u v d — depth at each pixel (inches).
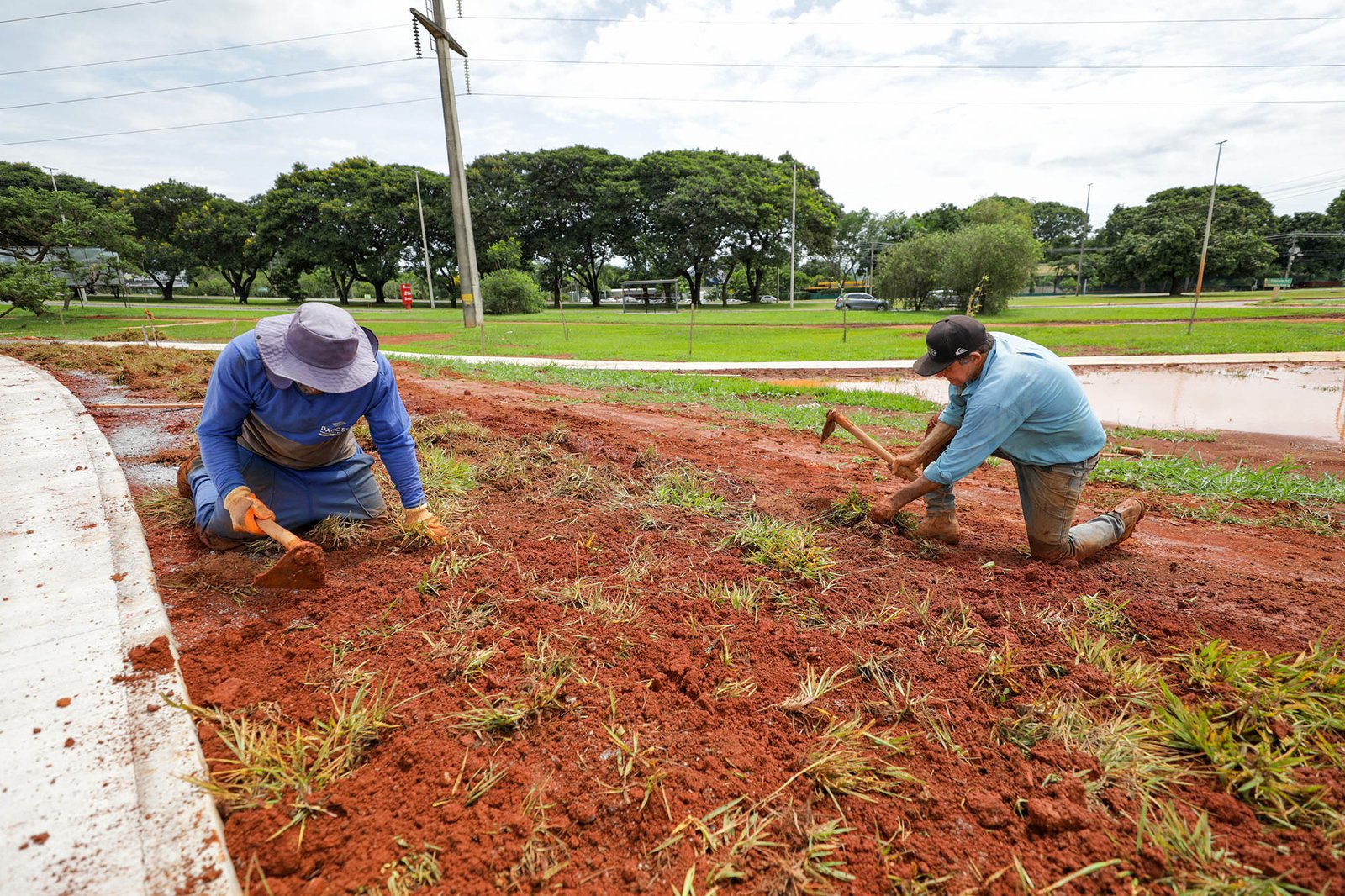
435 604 102.3
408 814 64.5
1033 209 3326.8
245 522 101.0
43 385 245.4
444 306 1812.3
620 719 78.5
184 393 255.0
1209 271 2324.1
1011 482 201.5
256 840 61.0
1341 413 346.9
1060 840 63.3
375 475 162.4
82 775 63.4
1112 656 92.4
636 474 172.4
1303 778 70.2
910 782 70.2
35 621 88.5
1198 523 165.6
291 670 85.7
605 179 1724.9
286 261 1881.2
